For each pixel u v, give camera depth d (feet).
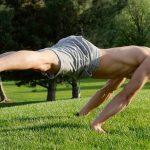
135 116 32.35
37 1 105.40
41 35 106.73
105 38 109.91
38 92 159.22
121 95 25.18
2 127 30.83
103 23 108.37
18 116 35.94
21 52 18.88
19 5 105.50
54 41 106.83
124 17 191.21
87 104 31.45
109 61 23.57
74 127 28.04
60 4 103.96
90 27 107.34
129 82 24.84
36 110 39.93
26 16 106.32
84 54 22.18
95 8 106.83
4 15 100.37
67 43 22.09
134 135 25.52
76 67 21.88
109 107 25.59
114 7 109.50
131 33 199.11
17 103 121.80
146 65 24.57
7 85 197.47
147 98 45.55
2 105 116.47
